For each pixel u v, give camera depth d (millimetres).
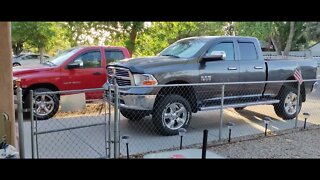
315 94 11102
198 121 7543
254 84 7336
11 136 4586
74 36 12898
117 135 4879
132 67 6051
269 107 9258
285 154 5273
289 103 7977
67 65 7902
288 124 7414
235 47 7164
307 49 30500
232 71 6965
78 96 4660
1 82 4613
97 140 5820
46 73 7562
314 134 6578
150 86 5293
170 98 6160
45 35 12070
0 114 4500
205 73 6586
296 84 8047
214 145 5707
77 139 5859
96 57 8375
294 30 26125
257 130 6816
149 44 14094
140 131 6516
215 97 6824
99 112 6785
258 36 20250
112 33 13352
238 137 6227
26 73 7391
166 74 6109
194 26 15477
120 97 6145
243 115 8273
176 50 7195
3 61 4605
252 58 7398
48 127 6527
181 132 5398
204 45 6770
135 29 13453
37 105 7211
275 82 7191
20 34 11141
